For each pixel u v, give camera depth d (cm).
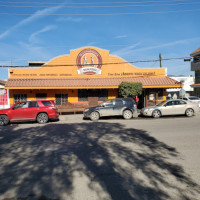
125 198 340
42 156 585
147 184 392
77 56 2062
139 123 1197
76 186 388
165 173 445
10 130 1082
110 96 2094
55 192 366
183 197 342
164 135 836
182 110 1500
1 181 418
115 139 781
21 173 459
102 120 1412
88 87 1914
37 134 930
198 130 929
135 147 661
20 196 354
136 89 1862
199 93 3062
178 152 599
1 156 594
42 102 1367
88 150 637
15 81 1889
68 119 1539
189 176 428
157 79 2080
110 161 528
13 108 1331
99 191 366
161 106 1498
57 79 1995
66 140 786
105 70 2098
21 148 682
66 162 527
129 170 464
